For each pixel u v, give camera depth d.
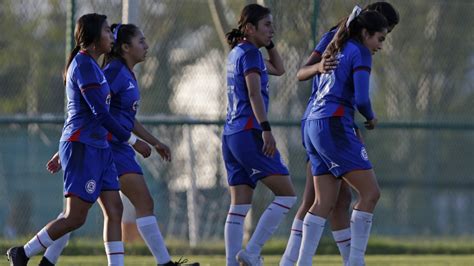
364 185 24.17
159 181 49.69
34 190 48.12
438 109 52.53
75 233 42.25
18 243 42.50
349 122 24.22
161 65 45.72
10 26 46.25
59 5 46.50
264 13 26.06
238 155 25.98
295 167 46.66
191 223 49.03
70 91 23.33
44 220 48.34
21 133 47.56
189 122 44.16
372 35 24.16
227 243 26.69
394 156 53.34
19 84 46.22
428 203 53.34
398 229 53.03
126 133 23.47
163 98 45.69
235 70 25.88
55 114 46.28
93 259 38.53
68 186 23.20
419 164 53.34
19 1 46.22
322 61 24.47
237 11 46.38
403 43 51.94
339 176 24.36
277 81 44.78
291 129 46.50
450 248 46.47
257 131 25.80
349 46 24.14
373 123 24.34
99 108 22.89
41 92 46.31
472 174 53.53
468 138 53.56
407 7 51.31
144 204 26.14
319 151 24.45
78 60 23.16
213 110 45.62
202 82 45.78
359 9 24.36
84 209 23.34
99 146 23.41
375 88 52.72
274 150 25.44
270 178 25.92
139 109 45.53
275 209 26.17
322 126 24.23
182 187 49.38
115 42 26.06
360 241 24.38
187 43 45.94
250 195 26.80
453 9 51.59
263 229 26.27
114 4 43.62
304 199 26.61
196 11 46.06
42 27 46.50
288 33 44.25
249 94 25.39
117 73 25.56
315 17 42.97
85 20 23.36
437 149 53.47
